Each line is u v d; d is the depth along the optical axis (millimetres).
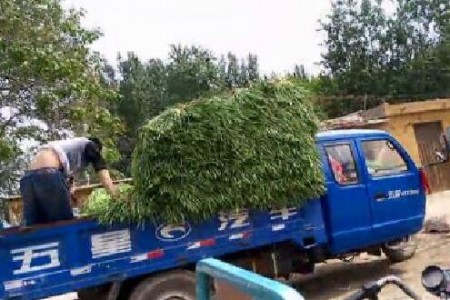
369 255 9031
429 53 33625
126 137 17000
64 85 15078
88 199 6480
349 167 6879
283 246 6449
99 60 16531
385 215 7070
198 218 5594
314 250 6629
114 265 5336
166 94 41938
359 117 20484
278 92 6055
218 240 5809
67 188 5445
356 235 6770
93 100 15492
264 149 5836
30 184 5355
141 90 39594
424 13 35188
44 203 5340
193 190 5492
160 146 5441
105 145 14734
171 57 44344
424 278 2455
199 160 5531
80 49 15867
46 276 5020
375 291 2580
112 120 15594
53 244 5086
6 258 4867
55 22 15688
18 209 9344
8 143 14180
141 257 5449
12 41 14484
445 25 34531
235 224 5918
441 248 8906
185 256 5633
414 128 19297
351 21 35125
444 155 9078
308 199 6324
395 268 8047
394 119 19094
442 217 10734
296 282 7879
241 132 5750
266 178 5832
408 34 34719
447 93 33156
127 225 5422
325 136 6781
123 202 5352
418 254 8688
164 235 5578
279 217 6207
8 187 15273
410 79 33375
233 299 1813
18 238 4906
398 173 7336
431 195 17344
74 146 5684
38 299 4996
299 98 6148
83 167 5750
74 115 15117
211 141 5594
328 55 35594
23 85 14914
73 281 5141
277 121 5965
